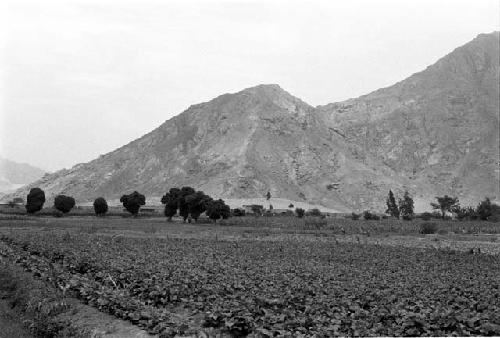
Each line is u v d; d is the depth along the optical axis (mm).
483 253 51500
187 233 74938
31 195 120062
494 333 17953
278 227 96875
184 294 23953
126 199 130375
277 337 16297
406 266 38500
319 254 45656
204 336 16422
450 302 23062
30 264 34031
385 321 19516
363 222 120875
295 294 22812
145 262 32938
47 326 19281
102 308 22172
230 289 23828
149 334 18234
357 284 26422
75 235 57594
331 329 16891
